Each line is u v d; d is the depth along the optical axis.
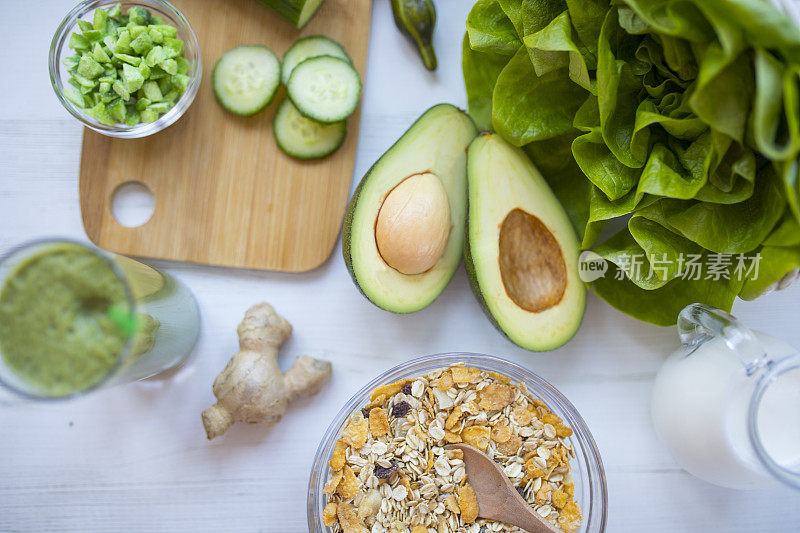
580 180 0.50
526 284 0.50
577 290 0.48
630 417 0.52
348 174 0.52
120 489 0.52
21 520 0.52
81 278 0.41
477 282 0.46
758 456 0.42
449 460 0.48
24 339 0.41
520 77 0.47
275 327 0.50
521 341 0.47
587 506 0.50
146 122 0.50
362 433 0.48
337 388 0.52
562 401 0.49
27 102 0.53
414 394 0.48
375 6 0.52
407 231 0.46
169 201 0.52
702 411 0.45
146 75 0.49
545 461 0.48
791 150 0.39
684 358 0.47
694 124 0.43
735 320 0.43
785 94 0.39
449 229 0.48
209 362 0.52
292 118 0.51
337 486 0.48
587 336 0.52
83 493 0.52
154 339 0.46
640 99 0.45
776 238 0.43
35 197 0.53
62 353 0.41
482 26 0.48
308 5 0.49
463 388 0.49
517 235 0.49
